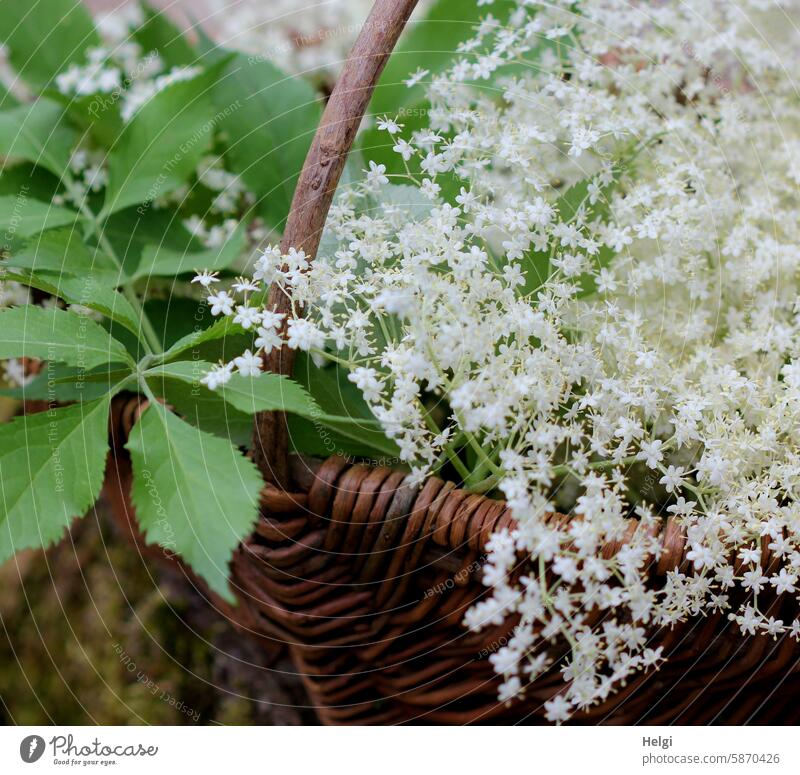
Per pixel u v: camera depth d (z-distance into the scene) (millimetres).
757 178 539
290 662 623
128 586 674
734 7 549
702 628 456
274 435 443
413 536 444
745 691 499
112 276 509
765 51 536
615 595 422
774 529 438
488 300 456
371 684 499
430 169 461
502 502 440
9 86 570
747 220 515
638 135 500
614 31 533
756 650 465
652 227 469
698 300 516
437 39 555
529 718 511
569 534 418
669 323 504
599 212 500
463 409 415
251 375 425
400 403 424
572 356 444
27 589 683
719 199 504
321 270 437
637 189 484
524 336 436
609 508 425
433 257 434
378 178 463
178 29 572
